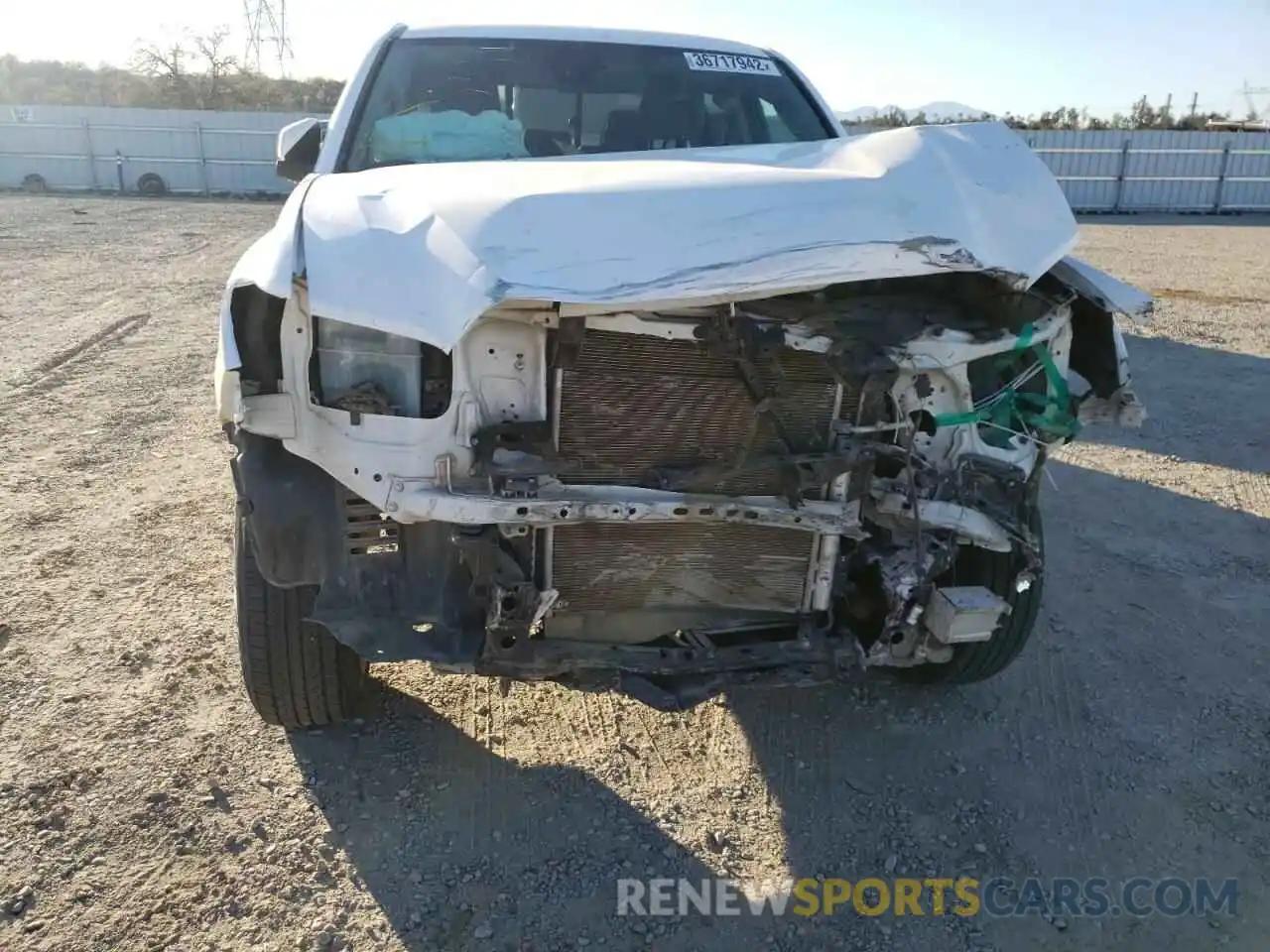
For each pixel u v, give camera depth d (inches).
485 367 92.1
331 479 96.5
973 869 102.5
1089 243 709.3
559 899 96.3
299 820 105.0
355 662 116.3
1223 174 1056.2
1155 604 161.0
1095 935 94.1
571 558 100.1
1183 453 238.4
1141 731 126.7
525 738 121.3
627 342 94.3
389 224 91.6
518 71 150.0
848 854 104.2
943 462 105.0
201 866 98.0
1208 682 138.2
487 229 89.1
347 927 91.7
